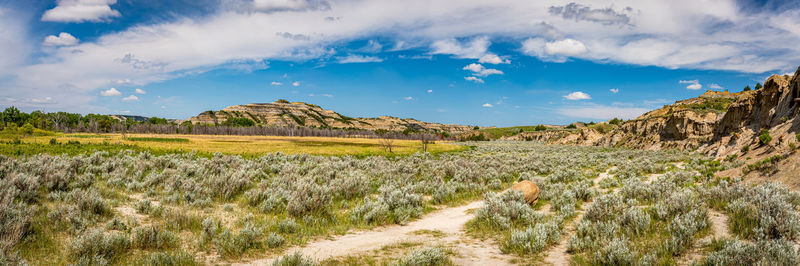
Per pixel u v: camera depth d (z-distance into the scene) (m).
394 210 12.07
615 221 8.18
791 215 6.69
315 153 49.84
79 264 5.51
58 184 12.40
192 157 32.19
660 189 13.02
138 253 6.69
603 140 86.50
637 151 54.19
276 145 72.19
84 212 8.82
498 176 22.16
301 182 16.20
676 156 39.16
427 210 13.28
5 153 29.05
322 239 8.75
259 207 11.95
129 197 12.45
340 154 48.88
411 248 7.73
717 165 25.28
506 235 8.47
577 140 101.38
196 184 14.53
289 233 9.09
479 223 10.09
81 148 40.09
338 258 6.89
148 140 82.50
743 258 5.00
